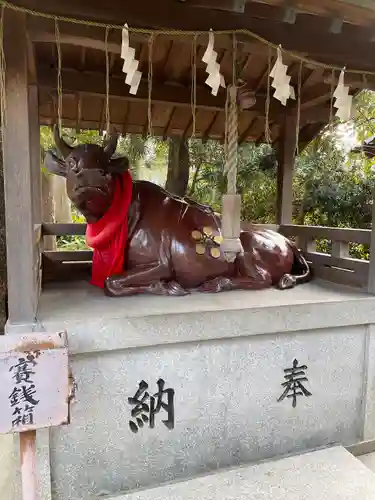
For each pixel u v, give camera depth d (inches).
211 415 80.4
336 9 66.7
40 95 118.6
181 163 206.1
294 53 79.1
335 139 221.6
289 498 71.2
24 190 65.5
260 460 85.1
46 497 69.7
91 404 72.2
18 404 50.5
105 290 89.4
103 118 136.4
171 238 93.1
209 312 75.7
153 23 68.8
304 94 129.3
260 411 84.4
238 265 99.1
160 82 121.1
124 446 75.1
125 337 71.2
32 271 67.3
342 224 219.1
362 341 91.9
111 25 63.1
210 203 251.0
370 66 86.7
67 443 71.4
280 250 105.5
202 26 71.4
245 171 243.8
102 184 85.6
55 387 52.1
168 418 77.4
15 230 66.0
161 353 75.4
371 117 203.3
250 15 72.7
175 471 79.0
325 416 90.9
